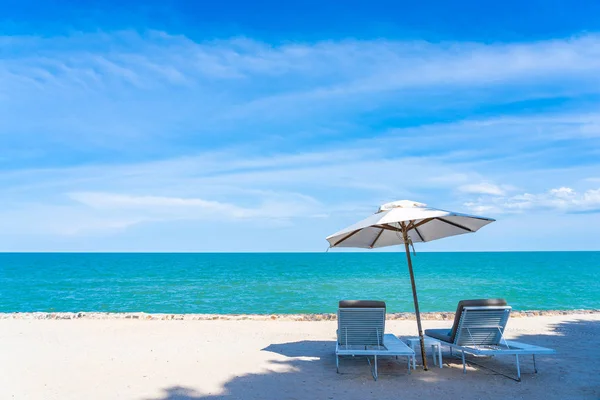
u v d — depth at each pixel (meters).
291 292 28.25
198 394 5.57
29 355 7.75
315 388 5.78
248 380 6.16
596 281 36.72
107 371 6.66
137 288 32.53
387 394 5.50
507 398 5.32
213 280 41.91
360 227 5.89
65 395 5.54
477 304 6.47
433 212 5.88
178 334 9.91
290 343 8.82
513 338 9.05
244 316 13.26
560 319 11.81
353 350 6.29
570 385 5.81
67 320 12.31
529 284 33.66
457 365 6.90
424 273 52.97
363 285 33.88
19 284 38.03
